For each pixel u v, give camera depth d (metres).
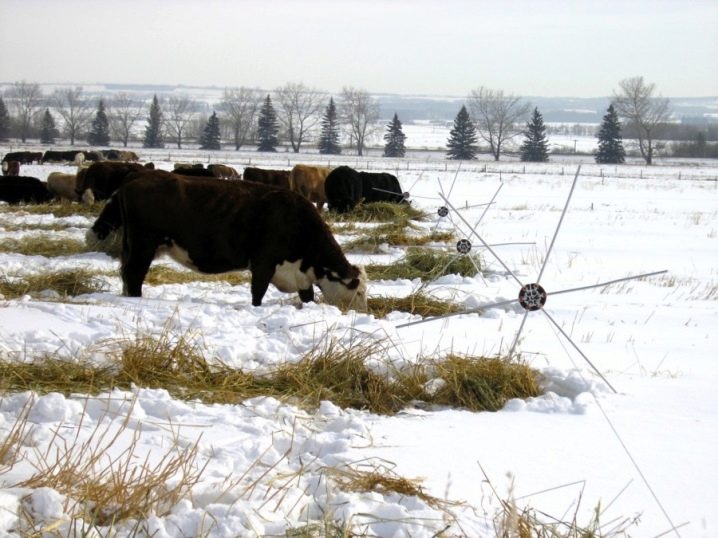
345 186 28.27
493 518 4.74
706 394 7.69
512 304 12.48
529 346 9.62
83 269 13.52
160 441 5.68
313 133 147.38
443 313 11.85
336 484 5.12
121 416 6.21
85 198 27.98
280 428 6.25
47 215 26.20
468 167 90.94
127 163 28.67
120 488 4.58
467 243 15.52
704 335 10.79
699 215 32.75
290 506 4.73
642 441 6.34
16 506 4.32
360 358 7.89
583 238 24.02
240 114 138.12
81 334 8.32
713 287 15.38
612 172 83.19
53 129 149.62
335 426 6.48
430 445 6.11
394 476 5.33
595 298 14.04
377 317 11.38
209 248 11.37
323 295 11.74
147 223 11.30
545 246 21.77
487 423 6.79
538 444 6.22
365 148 146.75
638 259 19.81
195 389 7.25
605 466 5.78
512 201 40.31
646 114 124.44
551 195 45.94
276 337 8.89
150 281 13.79
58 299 10.95
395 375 7.78
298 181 31.58
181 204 11.23
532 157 124.31
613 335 10.56
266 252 11.31
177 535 4.31
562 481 5.47
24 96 161.62
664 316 12.27
